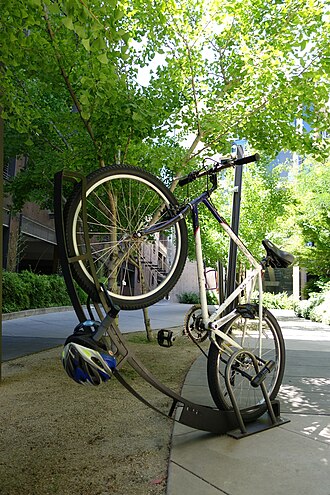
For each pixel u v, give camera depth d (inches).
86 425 131.0
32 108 210.4
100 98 168.4
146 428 128.6
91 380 83.8
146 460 106.0
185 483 92.7
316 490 90.5
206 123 208.4
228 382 119.6
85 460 105.9
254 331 139.8
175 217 112.4
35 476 97.2
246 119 221.0
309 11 200.7
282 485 92.5
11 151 298.7
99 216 243.1
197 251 122.6
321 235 571.2
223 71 230.2
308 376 203.2
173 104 210.1
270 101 211.2
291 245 617.9
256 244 565.0
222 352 125.3
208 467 100.7
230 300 130.4
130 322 454.0
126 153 221.6
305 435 122.4
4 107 181.5
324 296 562.9
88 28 106.2
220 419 119.1
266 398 128.5
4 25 140.2
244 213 564.1
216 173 130.8
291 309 855.1
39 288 568.4
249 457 106.5
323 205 573.6
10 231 586.2
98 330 88.3
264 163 411.5
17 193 344.2
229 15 218.1
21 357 241.3
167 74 216.8
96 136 193.2
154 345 287.7
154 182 111.6
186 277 1172.5
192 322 125.6
